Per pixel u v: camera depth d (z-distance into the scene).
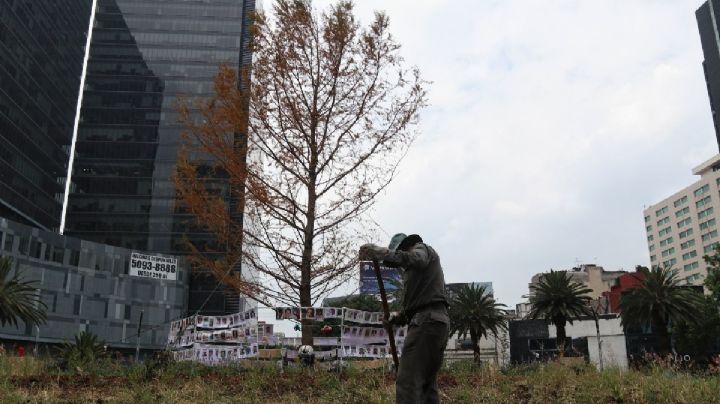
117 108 111.38
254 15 10.91
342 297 11.26
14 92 91.44
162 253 102.94
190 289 91.06
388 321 3.94
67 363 8.94
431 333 3.72
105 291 83.12
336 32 10.69
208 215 10.12
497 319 47.97
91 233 104.12
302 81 10.70
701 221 131.88
